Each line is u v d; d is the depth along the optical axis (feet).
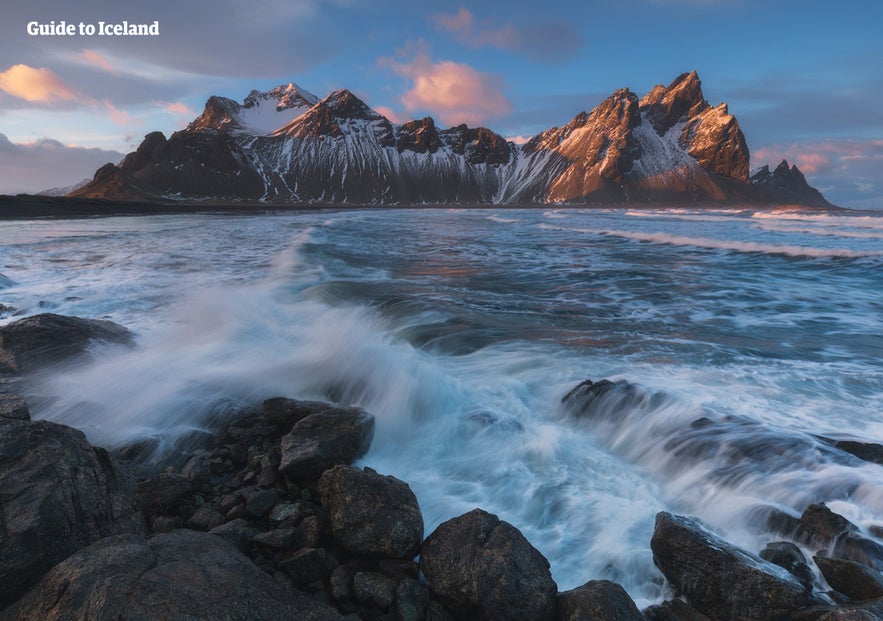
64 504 9.44
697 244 79.56
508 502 12.68
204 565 8.48
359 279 45.27
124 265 48.88
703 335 27.99
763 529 11.54
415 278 46.91
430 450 15.26
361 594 9.27
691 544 10.00
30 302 31.50
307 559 9.80
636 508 12.42
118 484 11.19
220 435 15.88
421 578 10.01
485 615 8.87
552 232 114.21
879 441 14.93
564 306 35.58
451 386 19.17
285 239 81.76
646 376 20.65
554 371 21.49
